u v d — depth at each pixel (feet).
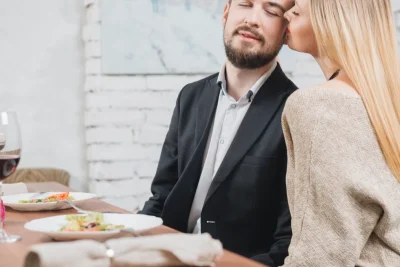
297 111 4.10
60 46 10.23
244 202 5.62
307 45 5.32
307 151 3.97
